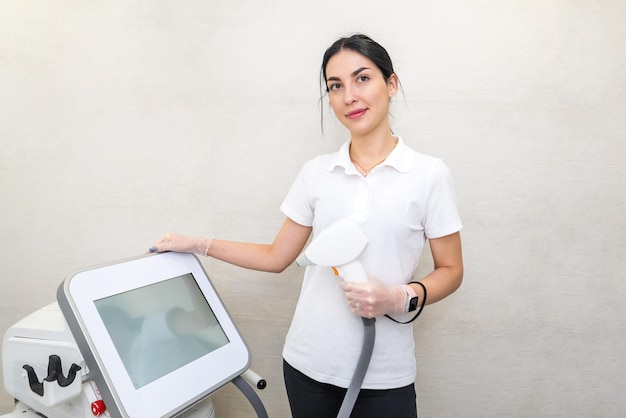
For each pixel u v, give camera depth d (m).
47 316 0.92
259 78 1.33
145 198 1.41
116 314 0.83
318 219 0.99
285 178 1.36
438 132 1.28
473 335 1.35
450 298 1.35
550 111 1.25
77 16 1.37
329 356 0.96
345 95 0.93
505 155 1.28
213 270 1.42
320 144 1.33
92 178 1.42
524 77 1.24
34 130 1.42
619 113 1.23
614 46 1.21
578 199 1.27
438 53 1.26
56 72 1.39
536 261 1.31
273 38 1.31
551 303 1.32
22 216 1.46
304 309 1.02
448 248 0.97
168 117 1.38
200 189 1.39
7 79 1.41
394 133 1.30
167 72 1.36
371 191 0.94
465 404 1.38
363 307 0.86
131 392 0.77
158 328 0.89
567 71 1.23
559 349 1.33
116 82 1.38
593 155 1.25
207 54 1.34
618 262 1.28
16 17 1.38
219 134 1.36
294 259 1.13
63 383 0.77
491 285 1.33
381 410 0.95
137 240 1.43
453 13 1.24
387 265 0.93
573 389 1.34
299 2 1.28
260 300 1.42
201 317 1.00
